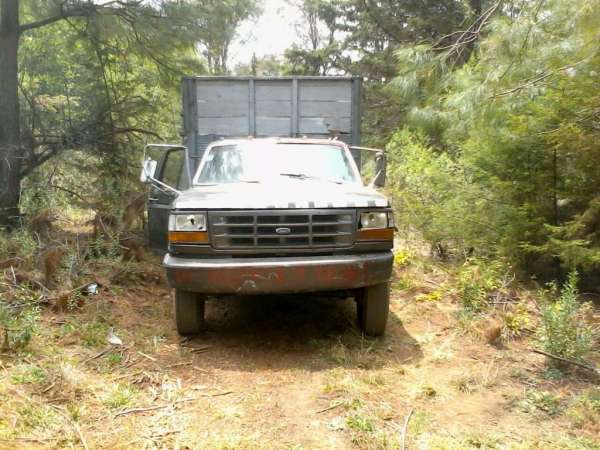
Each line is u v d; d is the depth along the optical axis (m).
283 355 4.59
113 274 6.32
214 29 10.40
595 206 5.59
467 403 3.77
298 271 4.43
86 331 4.82
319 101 8.44
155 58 10.88
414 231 8.54
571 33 5.30
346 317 5.56
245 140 6.21
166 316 5.50
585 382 4.08
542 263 6.78
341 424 3.43
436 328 5.24
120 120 10.80
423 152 9.79
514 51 5.49
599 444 3.21
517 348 4.76
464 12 14.84
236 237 4.52
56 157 10.17
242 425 3.43
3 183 9.24
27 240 7.00
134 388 3.88
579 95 5.61
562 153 6.02
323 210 4.58
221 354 4.60
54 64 10.51
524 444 3.21
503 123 6.40
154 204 7.22
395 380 4.12
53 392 3.69
